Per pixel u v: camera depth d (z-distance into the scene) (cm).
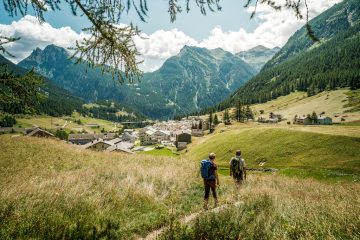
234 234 669
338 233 619
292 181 1914
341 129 8212
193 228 685
